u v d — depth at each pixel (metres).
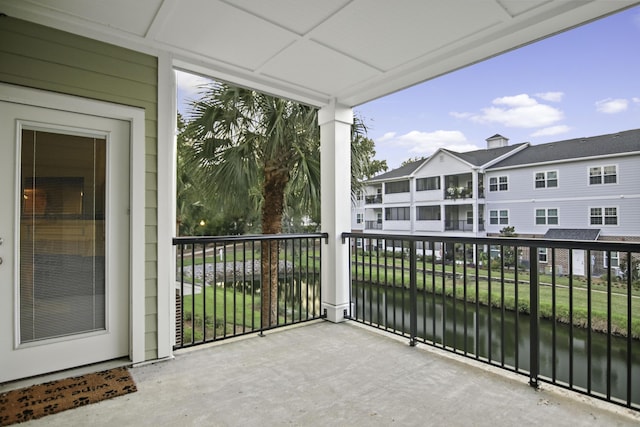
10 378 2.09
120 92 2.42
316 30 2.34
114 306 2.46
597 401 1.90
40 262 2.21
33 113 2.16
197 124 4.52
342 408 1.87
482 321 4.99
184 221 7.54
